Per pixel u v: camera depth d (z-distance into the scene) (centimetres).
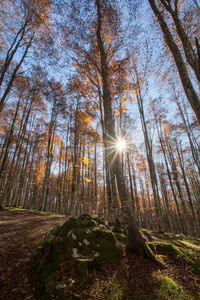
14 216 950
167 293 267
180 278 321
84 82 827
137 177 2286
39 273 286
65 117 1628
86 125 1388
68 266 300
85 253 339
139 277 305
